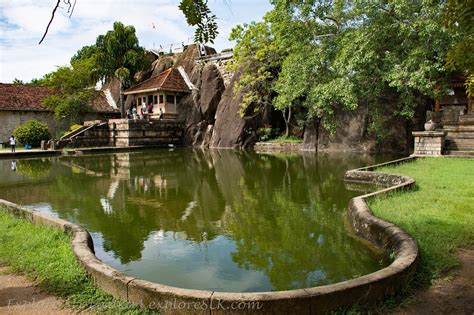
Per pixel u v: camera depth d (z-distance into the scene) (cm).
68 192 1034
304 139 2214
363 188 995
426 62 1320
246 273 477
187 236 631
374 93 1578
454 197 682
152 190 1056
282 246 570
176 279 464
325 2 1647
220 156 2056
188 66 3105
